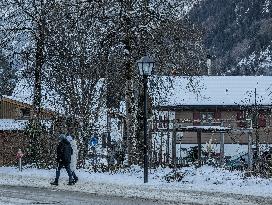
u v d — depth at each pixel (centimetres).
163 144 3350
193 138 5666
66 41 3347
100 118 3256
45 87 3391
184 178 2391
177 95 6625
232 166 3234
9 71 3703
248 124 3769
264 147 3672
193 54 3166
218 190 2092
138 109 3123
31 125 3359
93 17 3177
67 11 3269
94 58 3259
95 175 2600
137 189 2148
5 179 2533
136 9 3122
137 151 3084
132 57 3145
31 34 3578
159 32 3112
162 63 3106
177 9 3141
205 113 6706
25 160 3356
